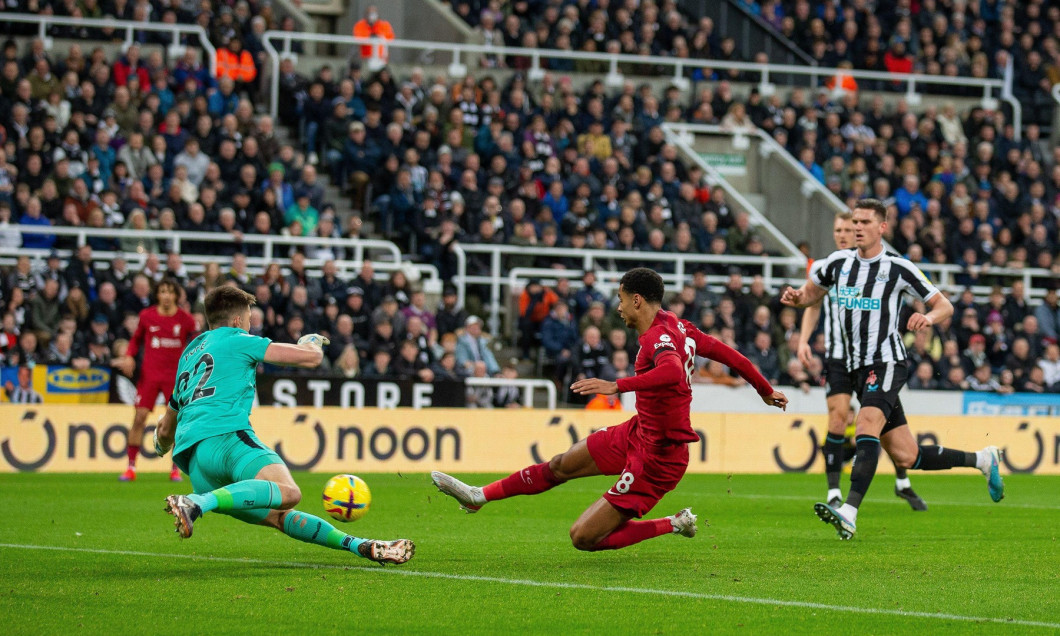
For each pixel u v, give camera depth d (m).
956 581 10.10
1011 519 16.00
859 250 14.45
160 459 23.39
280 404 24.42
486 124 32.97
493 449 24.73
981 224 35.53
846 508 13.30
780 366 28.72
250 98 33.62
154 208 28.44
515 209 31.05
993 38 42.97
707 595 9.34
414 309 27.52
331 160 32.28
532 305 29.08
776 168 36.59
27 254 26.67
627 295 10.68
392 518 15.59
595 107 34.44
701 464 25.55
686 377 10.62
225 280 26.09
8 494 18.06
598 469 11.08
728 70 38.75
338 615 8.47
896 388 14.13
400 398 25.19
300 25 36.84
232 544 12.42
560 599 9.13
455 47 34.34
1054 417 26.62
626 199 32.75
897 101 39.25
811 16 41.25
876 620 8.38
